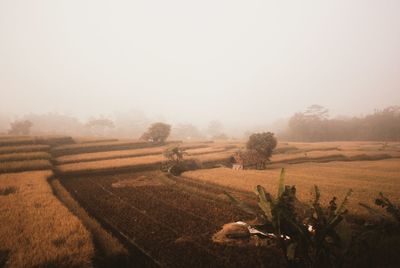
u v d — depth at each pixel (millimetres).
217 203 15133
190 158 30250
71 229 10047
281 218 7137
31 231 9922
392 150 41938
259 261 8516
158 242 10055
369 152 39094
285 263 8336
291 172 24656
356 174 23062
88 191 17922
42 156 27938
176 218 12656
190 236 10547
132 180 21219
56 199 14117
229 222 12102
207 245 9734
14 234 9641
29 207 12750
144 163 26781
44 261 7648
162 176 22891
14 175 20312
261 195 7656
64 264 7648
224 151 39625
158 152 35844
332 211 7273
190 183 20688
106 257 8570
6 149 30594
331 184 18344
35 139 37156
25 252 8312
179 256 8961
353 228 10766
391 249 8180
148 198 16188
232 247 9492
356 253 7754
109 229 11391
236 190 18141
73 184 20047
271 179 20625
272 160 32031
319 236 6805
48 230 10008
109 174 24219
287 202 7336
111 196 16656
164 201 15547
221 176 22078
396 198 14484
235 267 8227
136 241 10156
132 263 8586
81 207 13883
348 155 35625
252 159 28062
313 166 29250
